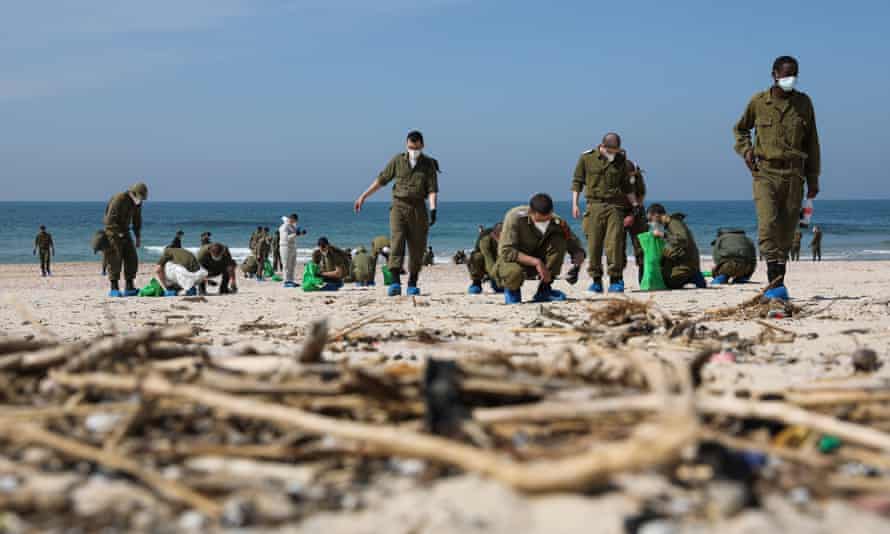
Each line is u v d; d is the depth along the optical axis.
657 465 1.91
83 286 20.20
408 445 1.94
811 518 1.75
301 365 2.70
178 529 1.73
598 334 5.12
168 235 72.25
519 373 2.54
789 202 7.89
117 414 2.36
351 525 1.73
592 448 2.01
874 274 18.22
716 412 2.23
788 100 7.81
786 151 7.78
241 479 1.98
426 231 11.37
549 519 1.72
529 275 9.45
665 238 11.76
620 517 1.71
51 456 2.09
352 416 2.40
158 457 2.10
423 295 11.08
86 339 5.55
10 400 2.52
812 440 2.17
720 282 13.65
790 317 6.81
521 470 1.81
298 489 1.93
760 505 1.81
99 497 1.87
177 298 11.36
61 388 2.58
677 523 1.71
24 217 111.62
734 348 4.70
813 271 21.09
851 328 5.86
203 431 2.29
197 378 2.53
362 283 17.48
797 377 3.66
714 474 1.91
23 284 21.09
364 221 104.75
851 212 141.62
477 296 10.62
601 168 10.75
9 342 3.14
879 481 1.92
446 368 2.41
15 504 1.82
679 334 5.12
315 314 8.15
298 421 2.08
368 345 4.89
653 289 11.68
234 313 8.46
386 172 11.24
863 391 2.55
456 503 1.80
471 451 1.90
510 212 9.26
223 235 73.31
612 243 10.87
